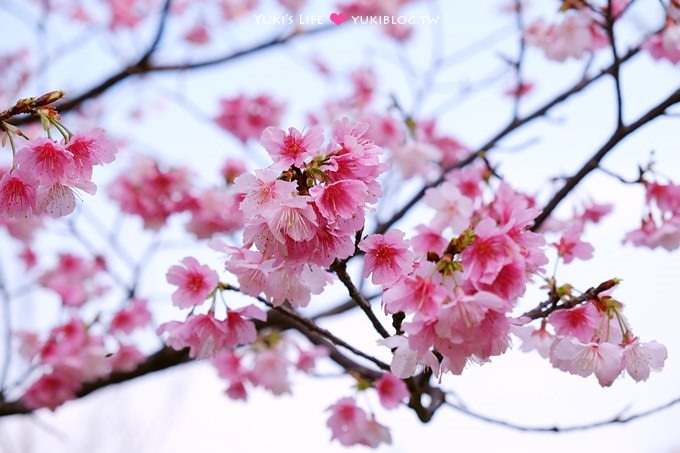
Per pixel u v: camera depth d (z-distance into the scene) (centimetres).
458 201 102
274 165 94
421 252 102
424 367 100
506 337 95
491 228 94
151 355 143
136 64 158
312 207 93
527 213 96
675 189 121
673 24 127
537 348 105
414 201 141
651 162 121
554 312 101
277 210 93
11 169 97
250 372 132
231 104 193
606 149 119
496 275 93
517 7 144
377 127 172
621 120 118
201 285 104
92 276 173
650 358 100
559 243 109
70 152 97
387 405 120
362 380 122
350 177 95
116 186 158
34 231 168
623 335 100
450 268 94
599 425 114
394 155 154
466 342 94
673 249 121
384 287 97
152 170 156
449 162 192
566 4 128
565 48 129
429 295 94
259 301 101
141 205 157
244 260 100
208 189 158
